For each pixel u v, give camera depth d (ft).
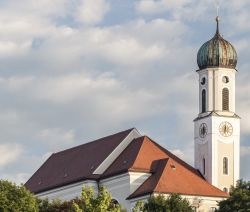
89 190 399.85
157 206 602.03
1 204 574.15
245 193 614.34
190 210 609.01
